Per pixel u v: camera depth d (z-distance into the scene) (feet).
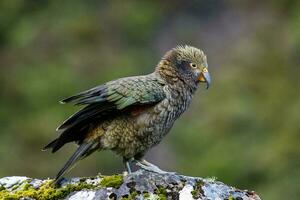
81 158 31.68
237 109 72.28
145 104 31.55
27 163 69.10
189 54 33.19
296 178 64.85
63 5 85.05
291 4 88.28
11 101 75.87
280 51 81.82
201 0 89.71
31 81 76.28
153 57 83.76
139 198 29.27
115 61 79.87
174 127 72.79
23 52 80.89
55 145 31.35
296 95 75.82
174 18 88.38
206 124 72.23
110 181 29.66
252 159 66.95
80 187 29.73
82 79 77.51
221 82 77.71
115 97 31.17
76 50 81.35
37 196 29.66
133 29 85.30
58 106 73.61
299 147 67.62
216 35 87.71
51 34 82.64
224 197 29.76
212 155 68.69
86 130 31.68
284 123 71.26
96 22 84.69
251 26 87.35
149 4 88.02
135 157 32.53
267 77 78.74
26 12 84.07
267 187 64.95
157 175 29.81
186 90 32.99
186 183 29.78
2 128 73.41
